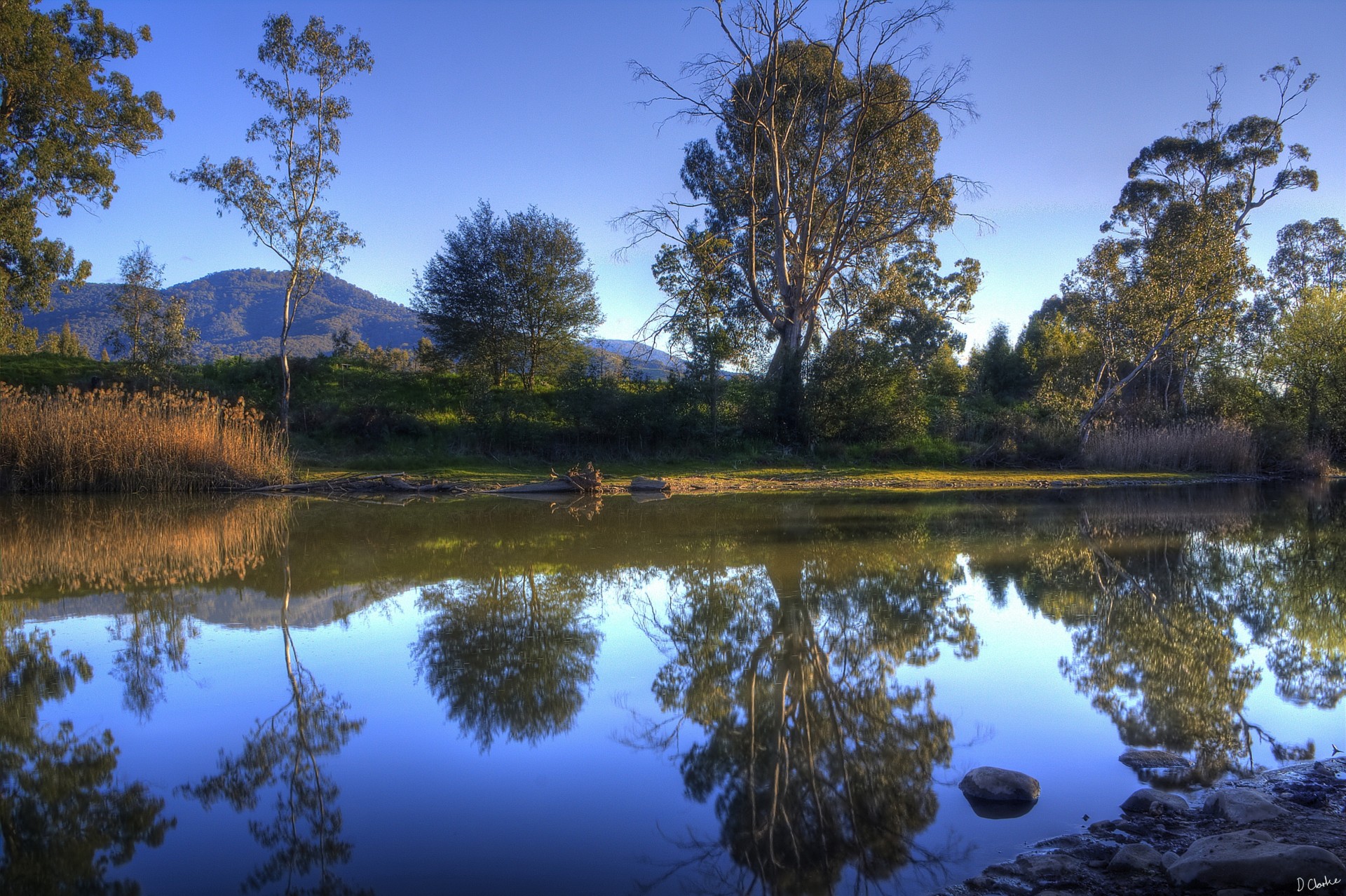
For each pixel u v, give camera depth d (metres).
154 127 28.94
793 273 28.78
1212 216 28.95
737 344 26.25
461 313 28.34
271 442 20.03
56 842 3.16
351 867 2.95
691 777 3.74
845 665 5.49
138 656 5.60
